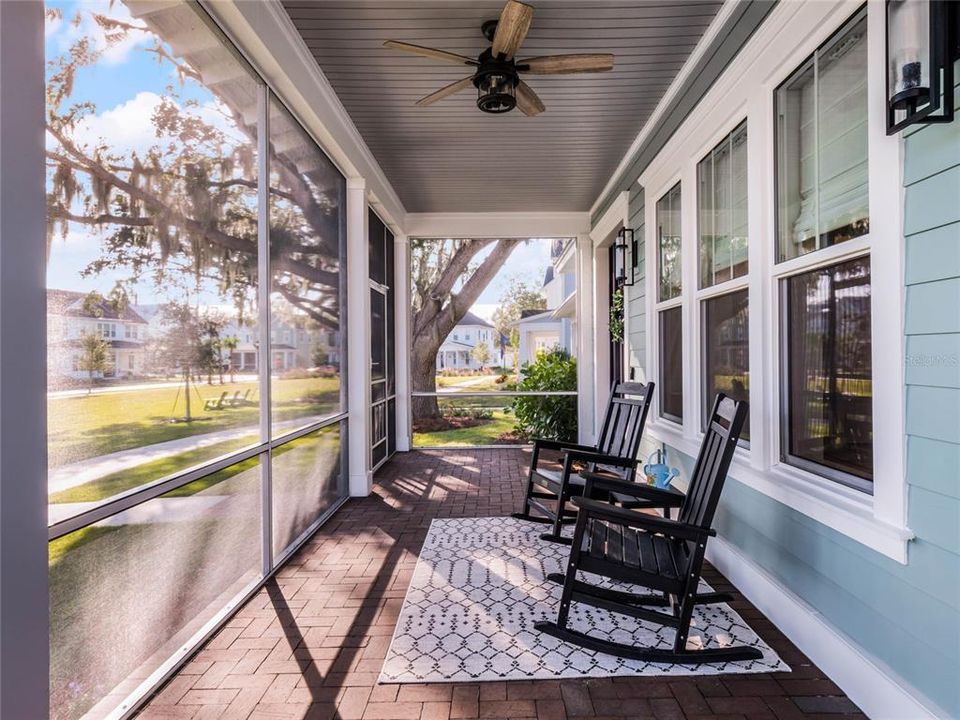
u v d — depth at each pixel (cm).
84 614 160
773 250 246
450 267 845
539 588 277
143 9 191
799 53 222
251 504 274
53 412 150
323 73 346
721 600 254
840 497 196
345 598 269
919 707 155
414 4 278
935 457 153
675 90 364
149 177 193
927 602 156
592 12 290
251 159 275
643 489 256
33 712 118
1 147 113
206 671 207
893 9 154
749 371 269
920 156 158
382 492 481
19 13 116
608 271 678
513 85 297
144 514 189
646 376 449
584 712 182
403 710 184
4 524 112
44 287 122
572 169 536
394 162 510
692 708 183
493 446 727
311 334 367
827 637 199
